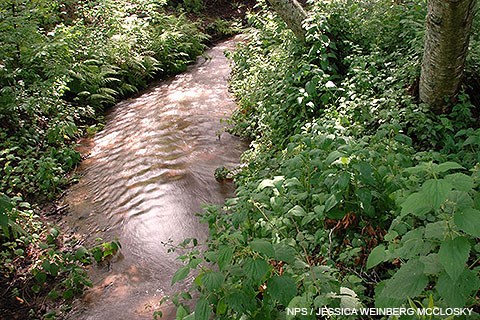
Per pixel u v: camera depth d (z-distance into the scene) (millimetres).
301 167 3287
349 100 4680
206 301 1907
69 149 5938
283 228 2682
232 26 12242
